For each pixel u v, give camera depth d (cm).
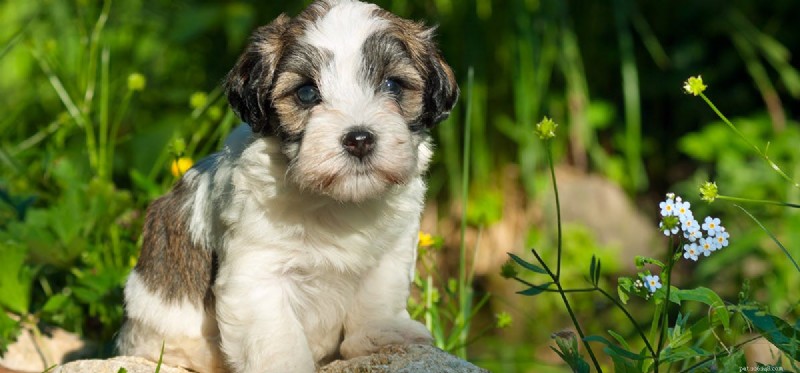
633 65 967
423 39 468
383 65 442
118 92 924
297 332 446
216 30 996
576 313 887
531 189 949
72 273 638
